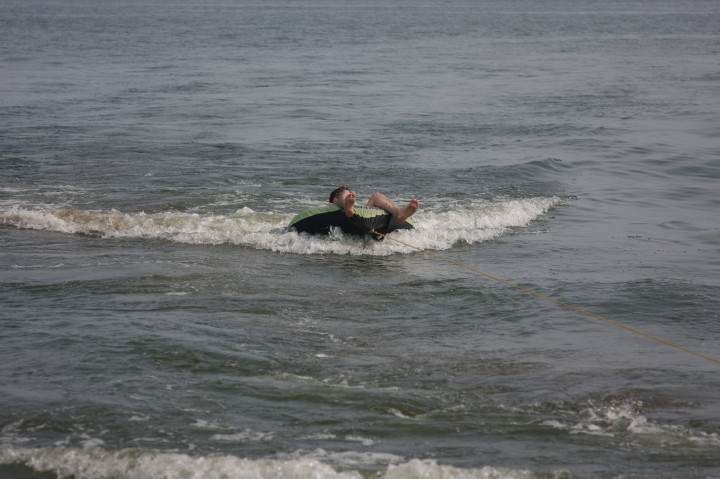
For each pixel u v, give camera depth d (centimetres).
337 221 1714
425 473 764
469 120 3675
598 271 1543
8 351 1062
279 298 1343
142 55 7356
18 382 963
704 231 1900
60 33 10462
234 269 1525
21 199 2114
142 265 1530
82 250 1655
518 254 1677
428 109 4038
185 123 3491
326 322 1229
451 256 1661
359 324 1226
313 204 2103
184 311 1252
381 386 984
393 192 2259
